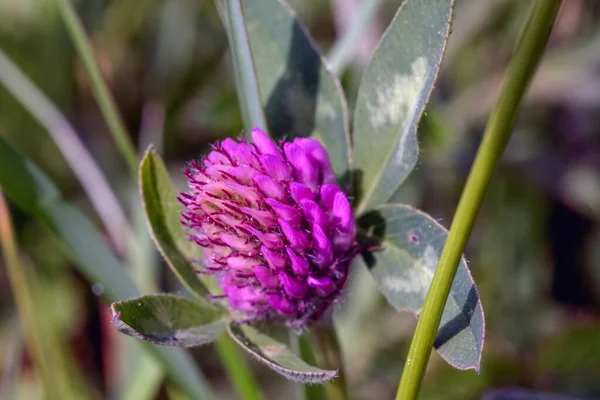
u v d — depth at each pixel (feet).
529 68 0.79
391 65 0.87
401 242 0.86
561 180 1.18
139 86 1.31
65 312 1.16
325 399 0.93
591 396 1.08
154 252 1.10
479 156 0.80
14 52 1.26
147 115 1.30
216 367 1.17
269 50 0.93
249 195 0.85
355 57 1.16
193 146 1.30
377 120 0.88
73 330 1.15
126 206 1.22
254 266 0.85
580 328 1.10
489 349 1.09
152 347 0.99
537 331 1.13
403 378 0.83
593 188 1.18
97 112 1.30
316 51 0.92
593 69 1.18
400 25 0.87
